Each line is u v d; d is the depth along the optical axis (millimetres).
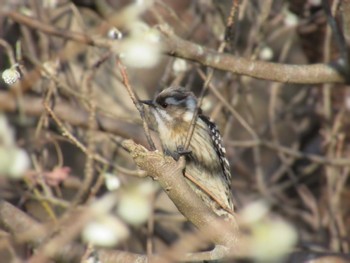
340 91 14211
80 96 10695
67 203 11055
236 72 9844
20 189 11336
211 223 7883
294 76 9938
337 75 9938
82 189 9891
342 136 14148
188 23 14188
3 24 12250
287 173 16219
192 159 11805
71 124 11961
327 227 14555
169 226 14117
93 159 10320
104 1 12469
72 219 8664
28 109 11492
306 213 14750
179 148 11188
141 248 13297
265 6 13000
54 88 10969
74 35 8891
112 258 9117
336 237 13844
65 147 14562
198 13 13875
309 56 14227
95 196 11375
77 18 11914
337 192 14070
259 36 13055
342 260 11539
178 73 12781
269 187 15086
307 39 14039
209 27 13430
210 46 13352
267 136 16562
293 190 16234
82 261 8758
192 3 14148
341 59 9969
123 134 12102
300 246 12945
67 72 13047
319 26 13820
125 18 8430
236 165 14891
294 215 14930
